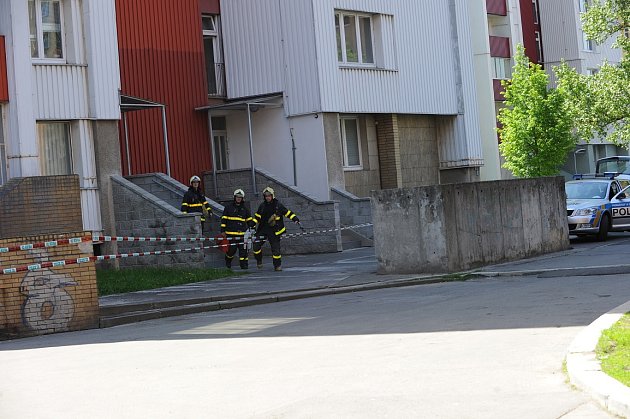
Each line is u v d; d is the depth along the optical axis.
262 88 48.59
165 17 46.16
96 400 13.34
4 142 35.38
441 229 29.41
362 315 21.28
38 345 21.30
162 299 26.92
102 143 37.75
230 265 36.16
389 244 30.33
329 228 43.53
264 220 35.03
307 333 19.06
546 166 60.25
